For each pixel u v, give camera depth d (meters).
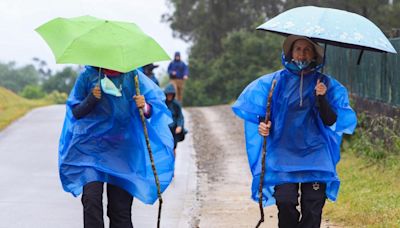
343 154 19.69
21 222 12.96
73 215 13.59
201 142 25.97
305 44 8.80
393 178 15.41
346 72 21.67
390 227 11.39
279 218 8.98
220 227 12.79
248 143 9.43
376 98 18.39
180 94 35.94
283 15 9.05
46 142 24.61
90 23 8.88
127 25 8.88
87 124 8.99
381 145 17.61
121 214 9.19
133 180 9.04
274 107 9.01
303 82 8.91
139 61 8.47
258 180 9.26
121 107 8.98
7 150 22.75
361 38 8.58
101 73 8.98
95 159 8.92
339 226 12.27
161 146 9.41
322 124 8.96
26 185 16.70
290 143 8.96
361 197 13.96
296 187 8.90
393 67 16.78
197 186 17.33
